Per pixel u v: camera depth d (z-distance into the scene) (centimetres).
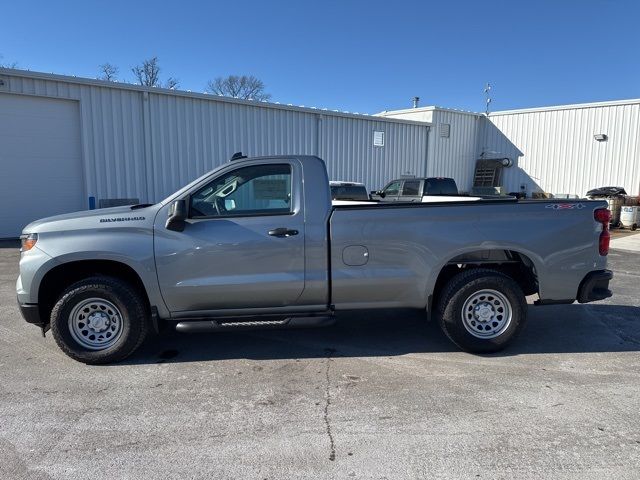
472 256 483
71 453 314
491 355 485
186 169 1490
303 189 463
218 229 452
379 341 530
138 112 1396
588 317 619
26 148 1282
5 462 304
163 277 449
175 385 418
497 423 350
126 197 1398
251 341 530
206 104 1513
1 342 525
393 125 2086
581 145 2144
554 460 304
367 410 371
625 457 306
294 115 1730
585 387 410
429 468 296
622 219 1712
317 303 473
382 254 466
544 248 475
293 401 387
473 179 2519
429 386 413
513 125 2377
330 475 290
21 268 451
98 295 451
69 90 1298
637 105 1962
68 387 414
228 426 348
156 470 296
